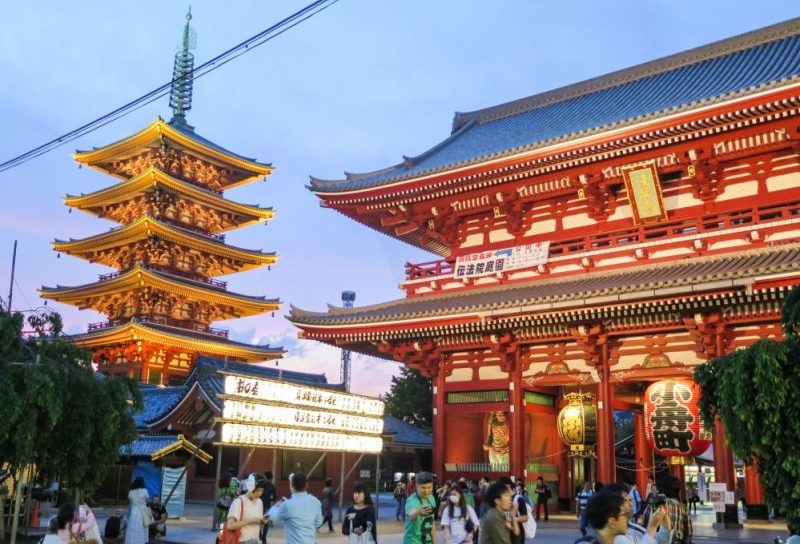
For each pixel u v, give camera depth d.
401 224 41.56
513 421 33.41
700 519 37.25
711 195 32.31
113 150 86.56
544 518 32.62
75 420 21.17
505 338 33.56
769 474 16.09
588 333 31.28
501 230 38.47
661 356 30.44
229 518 14.12
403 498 36.47
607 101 44.97
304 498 12.66
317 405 30.31
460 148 47.16
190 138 85.81
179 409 47.84
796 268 24.38
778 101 27.45
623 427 66.56
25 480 29.33
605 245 35.34
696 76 42.09
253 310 92.19
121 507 42.78
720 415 17.22
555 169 34.22
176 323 87.00
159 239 84.44
